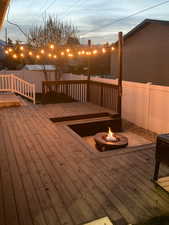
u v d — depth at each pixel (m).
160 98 5.92
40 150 3.91
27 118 6.11
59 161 3.49
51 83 8.39
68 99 9.14
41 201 2.47
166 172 3.20
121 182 2.90
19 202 2.45
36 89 12.83
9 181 2.87
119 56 6.67
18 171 3.14
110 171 3.21
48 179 2.94
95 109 7.44
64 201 2.47
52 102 8.76
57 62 12.86
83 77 10.14
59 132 4.94
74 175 3.06
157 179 2.95
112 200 2.51
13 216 2.22
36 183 2.84
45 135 4.72
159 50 9.59
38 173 3.10
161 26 9.31
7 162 3.42
